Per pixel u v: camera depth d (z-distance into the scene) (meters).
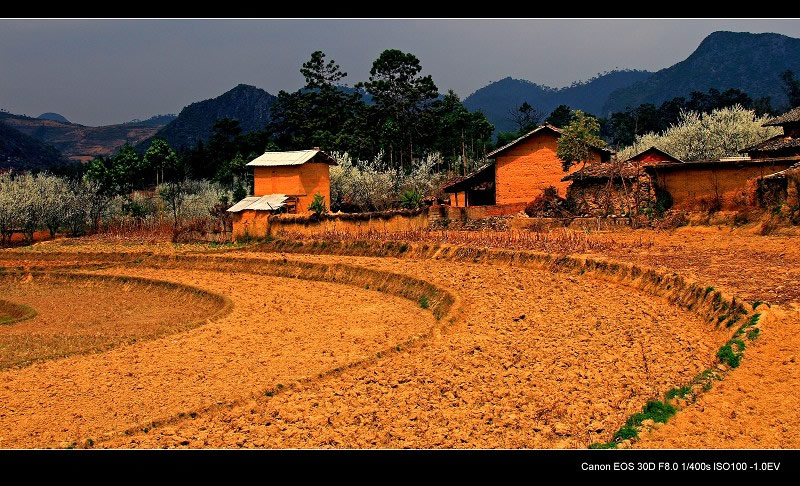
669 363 17.05
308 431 15.05
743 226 33.47
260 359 21.55
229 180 97.25
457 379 17.59
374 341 23.03
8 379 20.31
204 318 28.86
